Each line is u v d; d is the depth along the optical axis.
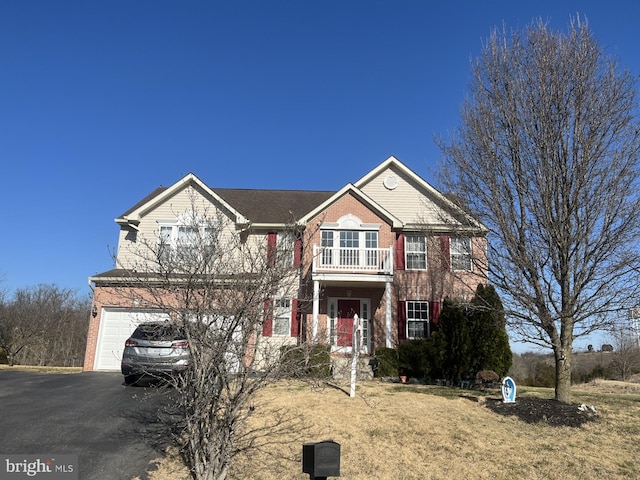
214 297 5.91
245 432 7.77
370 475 6.97
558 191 10.70
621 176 10.27
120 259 18.86
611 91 10.64
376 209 19.50
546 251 10.94
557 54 11.23
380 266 18.53
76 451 6.91
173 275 6.15
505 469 7.42
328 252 18.86
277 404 9.94
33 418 8.41
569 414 10.12
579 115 10.62
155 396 10.28
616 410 10.88
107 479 6.12
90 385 11.92
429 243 17.50
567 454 8.09
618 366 27.41
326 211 19.41
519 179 11.34
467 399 11.84
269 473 6.65
